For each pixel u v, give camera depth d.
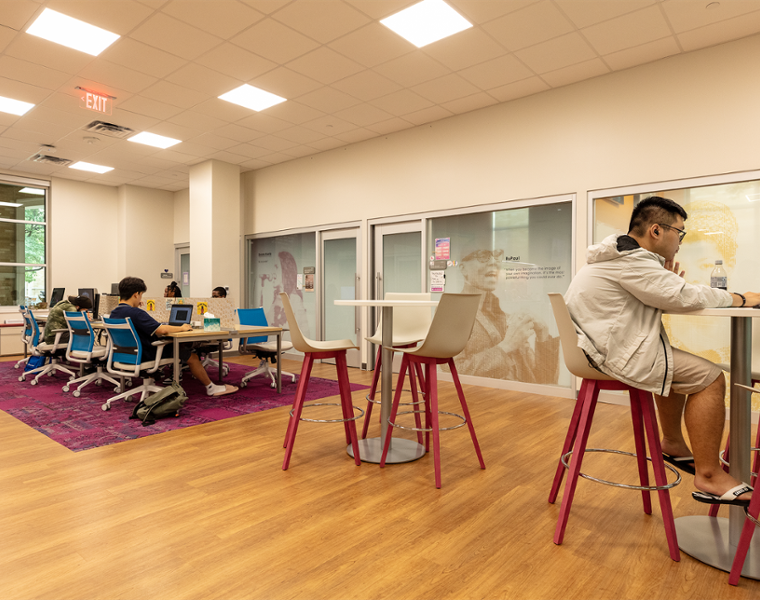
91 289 7.25
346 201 6.73
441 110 5.42
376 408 4.29
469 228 5.50
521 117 5.04
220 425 3.70
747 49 3.80
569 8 3.47
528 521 2.10
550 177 4.82
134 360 4.20
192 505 2.26
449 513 2.18
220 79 4.68
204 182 7.65
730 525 1.83
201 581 1.65
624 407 4.30
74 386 5.27
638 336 1.83
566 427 3.65
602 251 1.92
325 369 6.62
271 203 7.83
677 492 2.40
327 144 6.70
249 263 8.30
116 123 5.93
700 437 1.73
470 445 3.20
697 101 4.02
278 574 1.69
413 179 5.96
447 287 5.69
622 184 4.39
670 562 1.77
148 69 4.48
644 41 3.90
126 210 9.31
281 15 3.59
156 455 2.99
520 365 5.11
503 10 3.50
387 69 4.44
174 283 6.92
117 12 3.56
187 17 3.62
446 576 1.68
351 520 2.11
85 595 1.56
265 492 2.41
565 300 2.05
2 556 1.81
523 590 1.60
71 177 8.73
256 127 6.03
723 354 3.97
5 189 8.29
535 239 5.00
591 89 4.57
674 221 1.96
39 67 4.45
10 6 3.48
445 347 2.51
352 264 6.76
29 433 3.47
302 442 3.27
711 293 1.73
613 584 1.63
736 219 3.87
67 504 2.27
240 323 5.88
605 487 2.49
